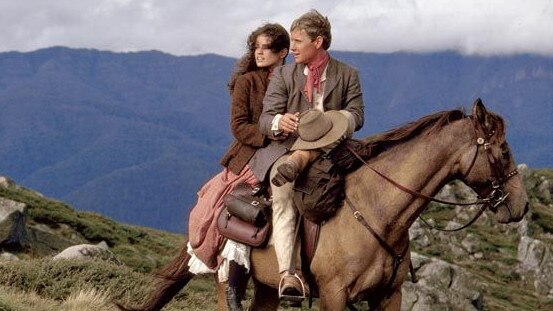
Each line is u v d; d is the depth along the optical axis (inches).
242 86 288.8
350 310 271.4
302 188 263.7
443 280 1502.2
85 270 546.6
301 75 274.8
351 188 269.1
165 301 305.7
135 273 562.3
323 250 265.1
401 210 263.9
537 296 2469.2
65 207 1512.1
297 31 271.7
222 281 290.0
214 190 291.6
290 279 261.7
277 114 273.3
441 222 2962.6
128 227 1588.3
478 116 262.1
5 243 1071.6
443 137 265.4
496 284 2514.8
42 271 537.6
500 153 261.7
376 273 261.7
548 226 3201.3
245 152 286.2
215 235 286.4
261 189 277.1
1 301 387.5
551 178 3811.5
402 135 270.4
